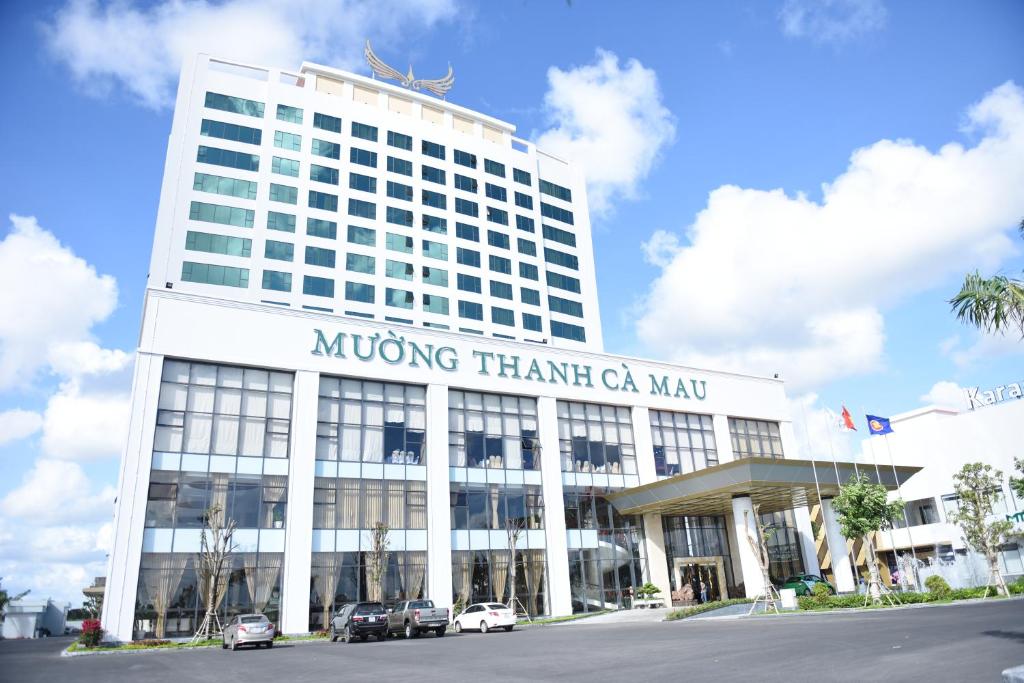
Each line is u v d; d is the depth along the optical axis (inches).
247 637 1038.4
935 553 2368.4
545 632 1140.5
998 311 571.2
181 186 2111.2
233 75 2329.0
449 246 2549.2
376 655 824.9
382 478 1514.5
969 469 1510.8
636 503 1716.3
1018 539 2066.9
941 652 514.3
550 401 1788.9
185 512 1291.8
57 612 3378.4
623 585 1733.5
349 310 2261.3
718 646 681.6
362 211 2402.8
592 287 2923.2
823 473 1553.9
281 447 1428.4
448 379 1654.8
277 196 2256.4
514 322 2603.3
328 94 2504.9
